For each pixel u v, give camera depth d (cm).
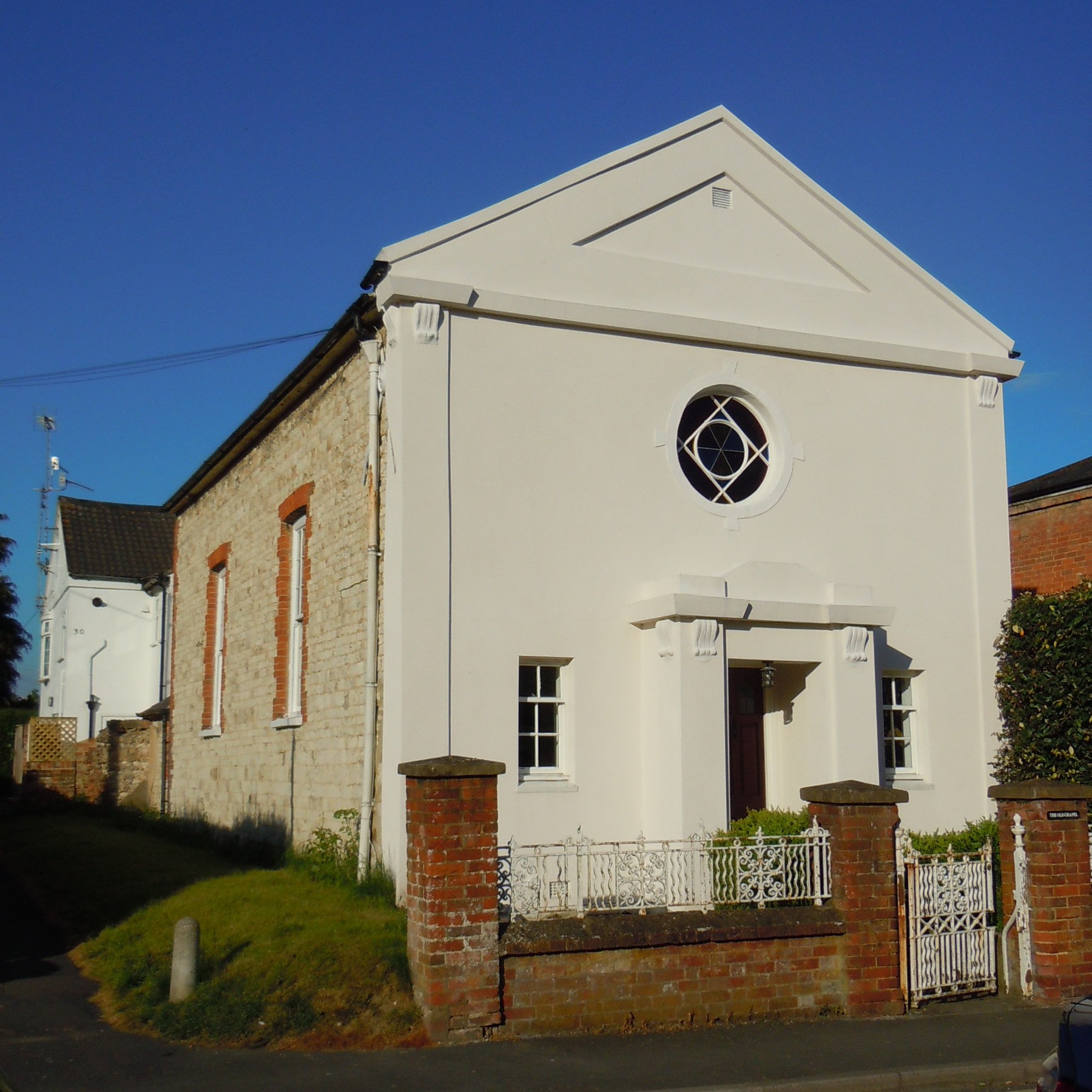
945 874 996
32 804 2580
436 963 837
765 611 1239
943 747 1402
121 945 1083
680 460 1342
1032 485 1800
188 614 2180
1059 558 1755
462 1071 775
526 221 1282
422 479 1190
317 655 1431
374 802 1205
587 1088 747
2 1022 894
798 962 930
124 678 3312
